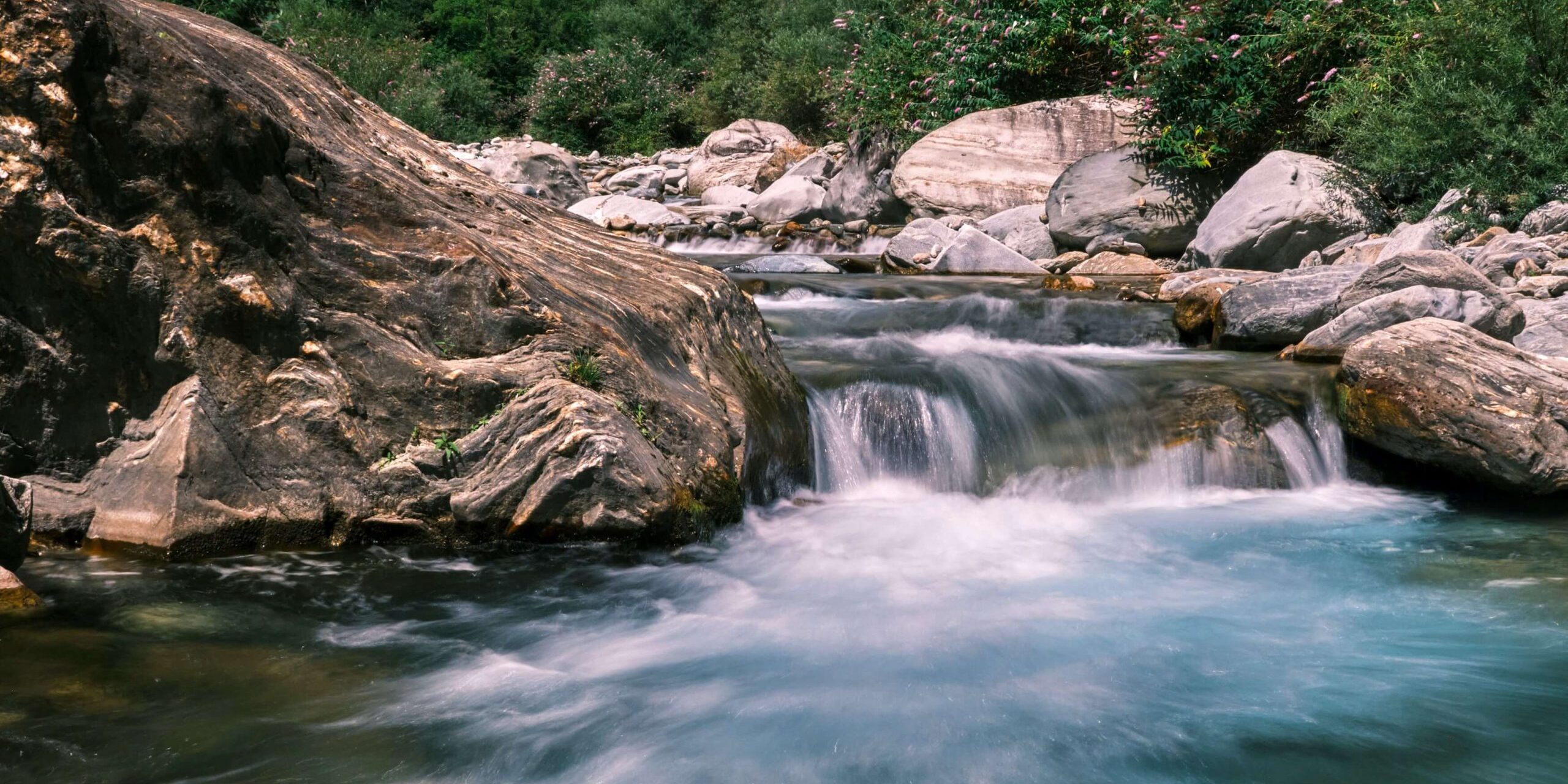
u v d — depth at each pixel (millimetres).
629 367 4965
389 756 3086
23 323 4340
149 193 4355
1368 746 3240
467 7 28797
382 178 5219
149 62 4391
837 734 3285
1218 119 11883
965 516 5508
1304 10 11664
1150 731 3326
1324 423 6363
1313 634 4082
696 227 15164
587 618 4117
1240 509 5742
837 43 22641
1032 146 13719
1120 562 4898
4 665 3471
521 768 3057
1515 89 9555
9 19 4094
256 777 2932
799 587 4512
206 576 4277
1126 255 11625
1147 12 12898
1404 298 6727
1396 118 10086
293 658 3670
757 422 5496
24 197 4133
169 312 4410
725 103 24766
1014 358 7180
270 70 5594
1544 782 3049
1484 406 5695
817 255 13016
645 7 28594
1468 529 5355
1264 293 7672
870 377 6414
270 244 4617
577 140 24766
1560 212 8805
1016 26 14648
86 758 2969
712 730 3295
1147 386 6617
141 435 4496
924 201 14016
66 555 4414
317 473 4602
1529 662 3816
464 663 3707
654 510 4641
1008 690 3596
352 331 4711
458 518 4633
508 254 5305
